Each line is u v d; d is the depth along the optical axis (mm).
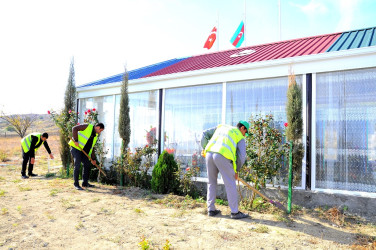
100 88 8664
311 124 5266
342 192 4918
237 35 11906
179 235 3775
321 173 5152
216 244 3492
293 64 5469
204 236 3746
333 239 3729
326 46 6441
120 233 3838
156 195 6129
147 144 7426
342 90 5066
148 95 7766
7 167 10289
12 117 25719
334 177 5043
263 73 5836
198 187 6566
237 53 8875
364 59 4809
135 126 8000
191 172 6199
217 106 6539
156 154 7441
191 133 6887
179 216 4641
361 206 4742
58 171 9211
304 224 4316
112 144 8367
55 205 5148
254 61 6367
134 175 7137
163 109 7402
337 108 5090
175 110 7219
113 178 7879
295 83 5109
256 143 5309
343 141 5008
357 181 4859
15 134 40688
